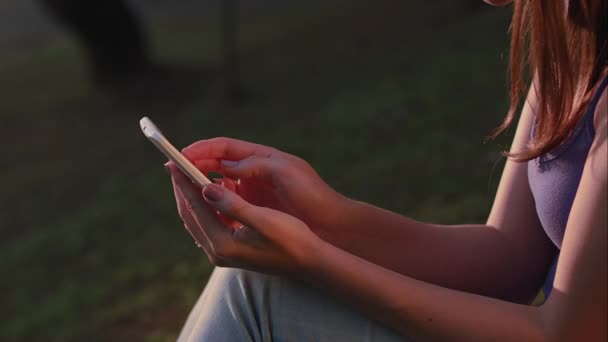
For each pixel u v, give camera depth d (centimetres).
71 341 464
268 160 162
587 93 134
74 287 579
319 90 993
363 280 134
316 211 162
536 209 163
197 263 530
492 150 586
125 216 710
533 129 158
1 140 1161
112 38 1297
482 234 171
